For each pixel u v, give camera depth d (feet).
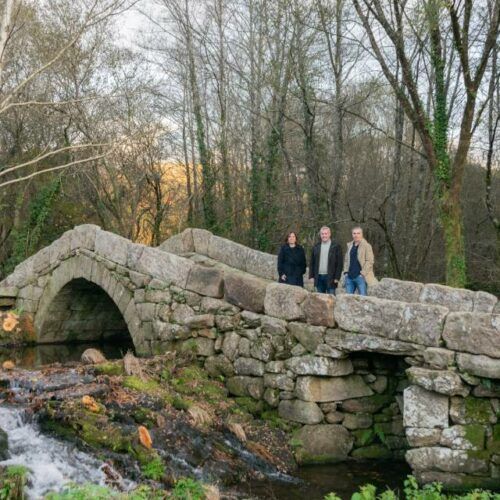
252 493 21.12
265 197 66.23
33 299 48.16
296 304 26.27
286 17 58.03
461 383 21.47
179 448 22.17
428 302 28.94
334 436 25.09
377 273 67.77
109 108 65.57
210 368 29.48
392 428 25.49
